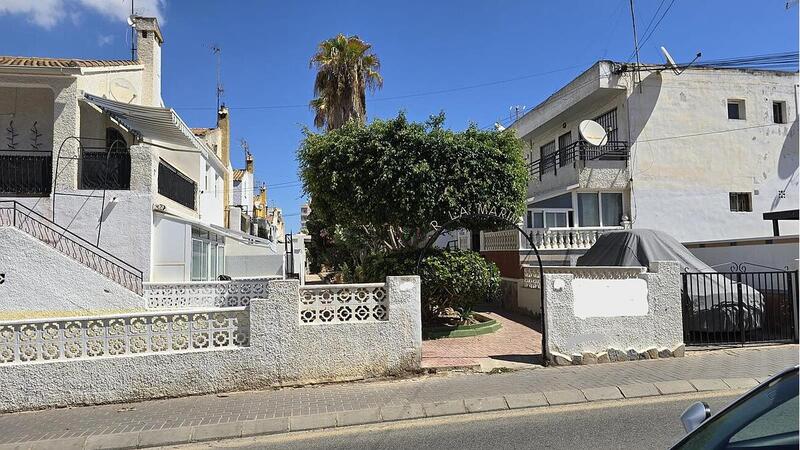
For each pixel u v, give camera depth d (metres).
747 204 18.97
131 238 13.20
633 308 8.70
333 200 11.20
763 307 10.07
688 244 15.12
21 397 6.54
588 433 5.51
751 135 19.02
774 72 19.31
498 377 7.68
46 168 13.72
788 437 2.57
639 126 18.19
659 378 7.42
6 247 11.08
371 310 7.75
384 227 12.19
